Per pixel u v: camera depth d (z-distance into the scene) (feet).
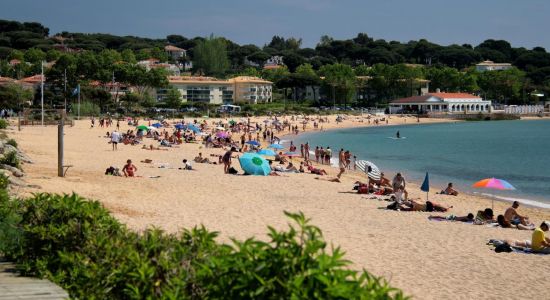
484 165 208.74
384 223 81.25
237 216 79.10
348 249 64.28
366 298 15.99
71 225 31.65
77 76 498.69
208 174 132.36
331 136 380.78
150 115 450.30
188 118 456.86
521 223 82.58
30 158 135.03
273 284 16.46
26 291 28.84
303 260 16.70
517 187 149.79
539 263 61.77
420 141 344.28
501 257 63.98
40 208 35.17
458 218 86.02
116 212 74.74
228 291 17.33
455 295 49.57
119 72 511.40
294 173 143.95
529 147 303.07
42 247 33.45
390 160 224.74
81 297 26.43
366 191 110.73
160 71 524.11
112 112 461.78
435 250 65.92
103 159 156.04
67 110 419.54
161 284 23.44
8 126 266.36
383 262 59.47
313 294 15.90
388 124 564.71
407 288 50.75
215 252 25.11
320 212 87.76
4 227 36.22
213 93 618.44
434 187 145.48
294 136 372.79
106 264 27.27
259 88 643.45
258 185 116.26
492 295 50.21
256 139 302.04
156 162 156.97
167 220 72.69
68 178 102.99
